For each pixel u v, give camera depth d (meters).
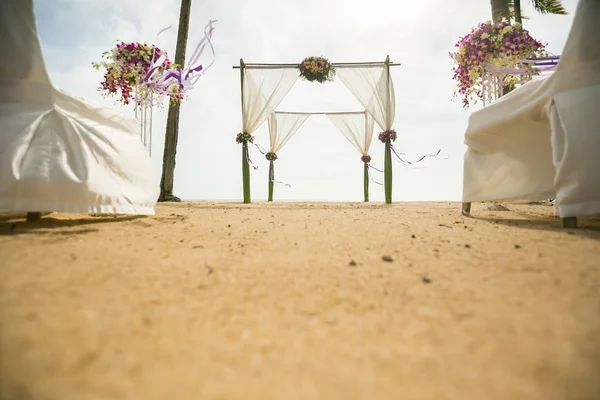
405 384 0.67
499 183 3.19
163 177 8.38
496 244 1.80
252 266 1.44
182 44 8.40
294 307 1.03
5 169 2.09
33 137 2.26
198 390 0.65
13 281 1.17
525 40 5.05
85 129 2.49
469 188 3.43
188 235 2.19
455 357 0.75
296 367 0.73
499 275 1.28
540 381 0.67
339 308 1.02
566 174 2.21
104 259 1.50
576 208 2.18
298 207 5.77
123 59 6.05
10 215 2.93
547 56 5.11
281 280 1.27
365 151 10.87
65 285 1.16
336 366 0.73
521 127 2.88
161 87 6.09
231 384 0.67
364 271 1.37
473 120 3.33
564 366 0.71
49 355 0.74
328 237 2.11
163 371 0.70
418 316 0.96
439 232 2.27
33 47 2.24
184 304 1.04
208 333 0.86
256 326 0.90
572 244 1.72
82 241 1.88
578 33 2.20
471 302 1.04
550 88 2.44
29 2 2.16
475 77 5.34
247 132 8.30
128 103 6.30
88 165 2.37
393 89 8.05
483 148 3.31
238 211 4.41
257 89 8.27
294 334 0.87
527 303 1.02
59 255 1.53
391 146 7.94
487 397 0.63
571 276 1.23
